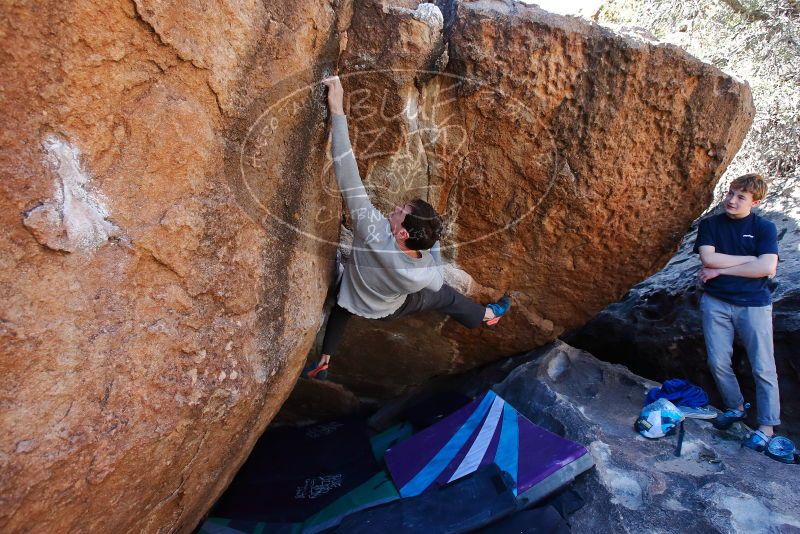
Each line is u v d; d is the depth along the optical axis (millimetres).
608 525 2299
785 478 2473
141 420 1312
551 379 3299
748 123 2500
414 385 3801
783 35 4996
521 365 3396
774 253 2785
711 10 5602
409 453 2912
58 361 1119
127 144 1240
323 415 3873
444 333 3357
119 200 1238
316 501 2953
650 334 4008
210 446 1710
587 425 2814
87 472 1188
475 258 2799
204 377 1518
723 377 2990
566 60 2168
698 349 3654
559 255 2801
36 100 1052
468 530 2279
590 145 2375
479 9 2078
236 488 3164
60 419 1124
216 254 1543
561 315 3205
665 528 2234
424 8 2062
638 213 2643
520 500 2396
